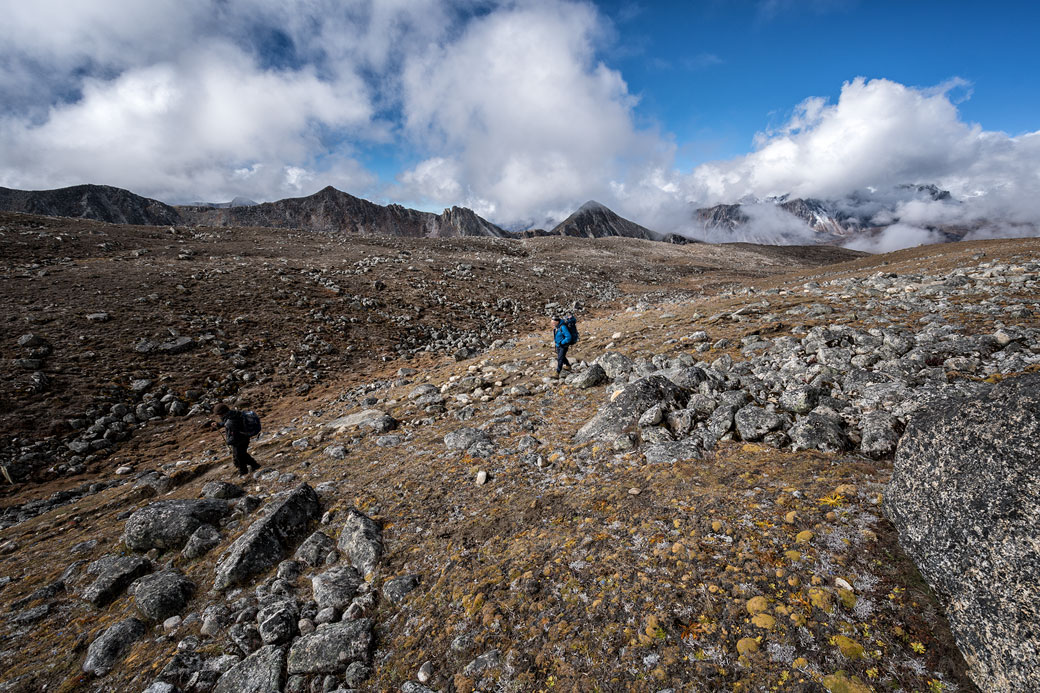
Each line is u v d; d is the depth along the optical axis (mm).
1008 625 2947
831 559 4078
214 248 52812
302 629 5039
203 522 7906
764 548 4387
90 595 6324
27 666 5270
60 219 52906
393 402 15805
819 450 6324
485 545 5934
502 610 4520
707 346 13961
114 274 32406
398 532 6824
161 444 16078
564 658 3830
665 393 9195
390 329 32000
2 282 27359
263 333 26844
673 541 4879
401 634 4680
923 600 3551
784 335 13594
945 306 13320
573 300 49188
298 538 7230
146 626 5656
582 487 6988
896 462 4379
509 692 3680
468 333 34125
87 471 14188
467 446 9773
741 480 5875
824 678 3131
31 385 17406
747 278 83188
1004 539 3203
